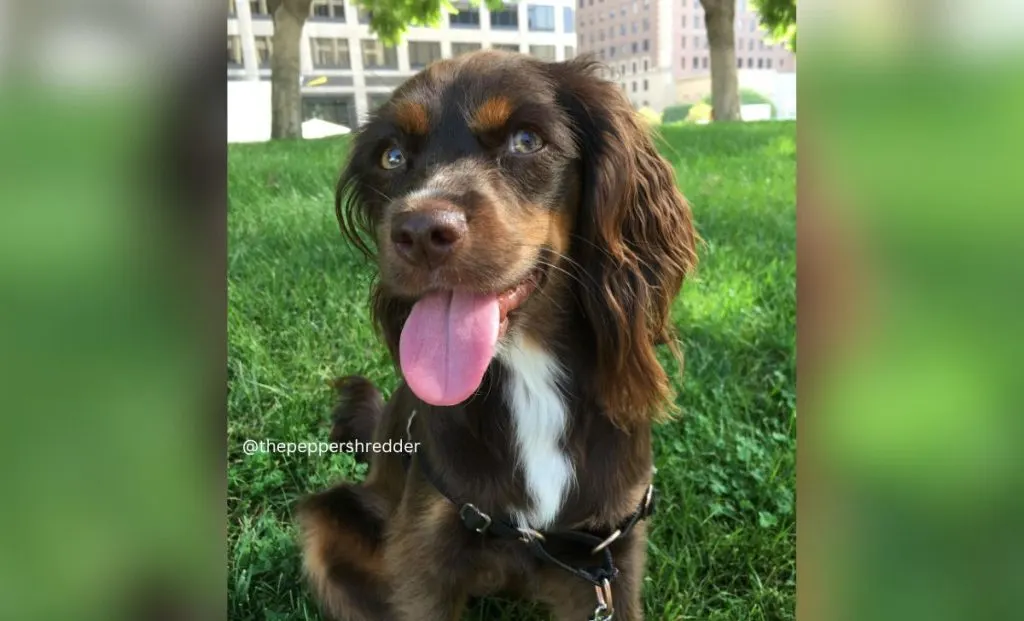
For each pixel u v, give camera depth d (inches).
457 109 13.5
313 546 16.2
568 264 14.5
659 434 20.7
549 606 15.7
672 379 21.9
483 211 12.3
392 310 16.3
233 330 23.8
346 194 16.7
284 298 25.8
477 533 14.5
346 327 24.7
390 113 14.4
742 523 17.9
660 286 15.5
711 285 26.8
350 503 17.2
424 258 12.0
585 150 14.4
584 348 14.7
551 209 13.7
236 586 16.4
